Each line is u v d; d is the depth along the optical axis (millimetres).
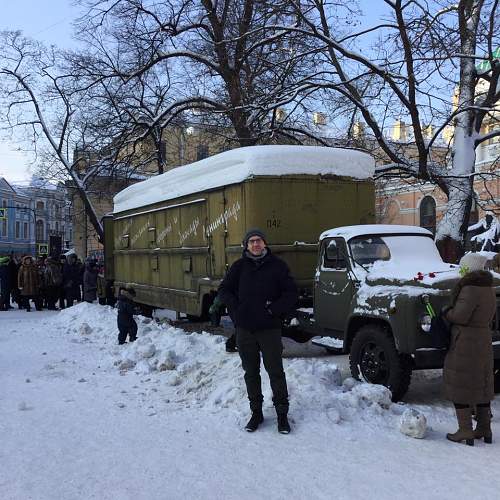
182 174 11055
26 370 8023
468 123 14234
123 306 9852
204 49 18594
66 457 4590
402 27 12625
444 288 6004
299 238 8867
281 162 8781
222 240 9492
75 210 33438
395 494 3848
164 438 5035
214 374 6750
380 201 32594
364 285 6902
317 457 4535
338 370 6500
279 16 15852
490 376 4918
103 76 18906
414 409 5426
